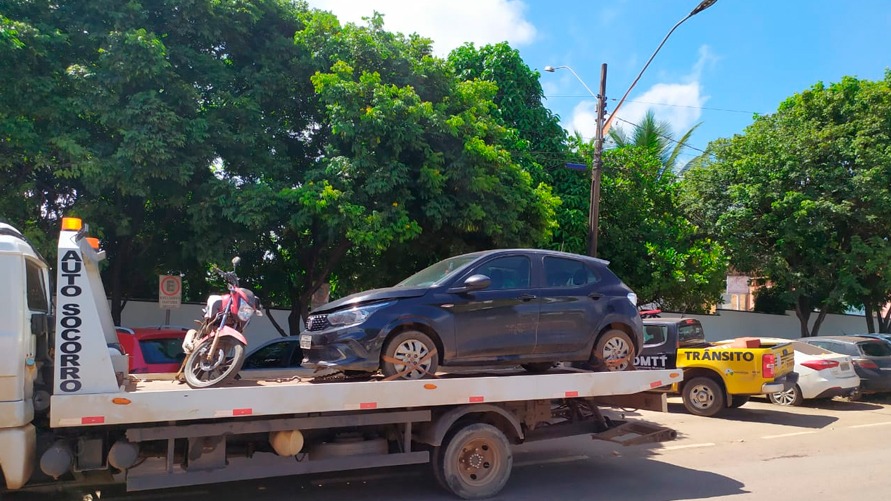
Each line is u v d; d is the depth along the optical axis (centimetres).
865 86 2158
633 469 854
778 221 2181
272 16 1323
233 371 636
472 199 1243
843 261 2159
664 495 721
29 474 563
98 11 1123
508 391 708
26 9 1087
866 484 767
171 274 1398
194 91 1127
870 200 2038
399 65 1327
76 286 571
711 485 766
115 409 561
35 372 586
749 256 2200
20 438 549
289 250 1496
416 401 661
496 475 717
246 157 1209
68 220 586
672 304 2158
